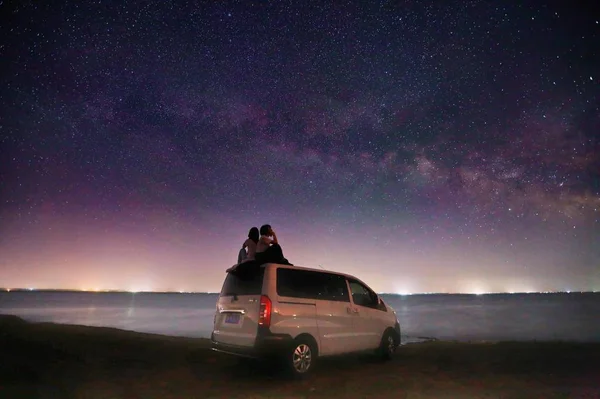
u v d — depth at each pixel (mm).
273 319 6934
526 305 62625
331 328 7836
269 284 7129
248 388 6656
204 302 83500
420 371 8125
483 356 9812
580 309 46312
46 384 6504
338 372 7953
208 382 7039
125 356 9031
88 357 8695
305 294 7621
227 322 7516
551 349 10828
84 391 6266
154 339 11562
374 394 6395
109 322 24062
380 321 9039
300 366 7246
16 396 5797
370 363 8930
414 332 19281
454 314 36531
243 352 6965
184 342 11211
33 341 9945
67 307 50875
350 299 8516
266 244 8617
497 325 23562
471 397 6289
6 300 86250
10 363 7602
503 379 7473
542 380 7418
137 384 6805
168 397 6102
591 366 8680
